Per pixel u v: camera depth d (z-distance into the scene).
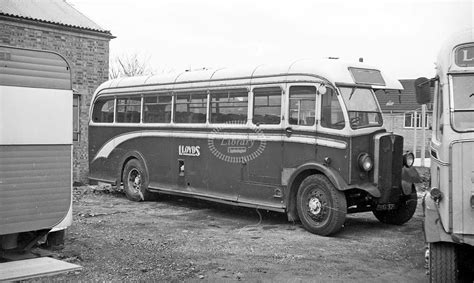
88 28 15.80
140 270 6.82
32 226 5.84
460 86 6.02
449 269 5.79
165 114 12.70
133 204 12.88
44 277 5.92
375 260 7.69
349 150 9.16
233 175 10.97
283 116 10.05
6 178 5.63
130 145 13.65
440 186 5.93
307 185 9.59
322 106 9.52
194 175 11.88
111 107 14.36
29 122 5.80
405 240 9.05
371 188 9.30
